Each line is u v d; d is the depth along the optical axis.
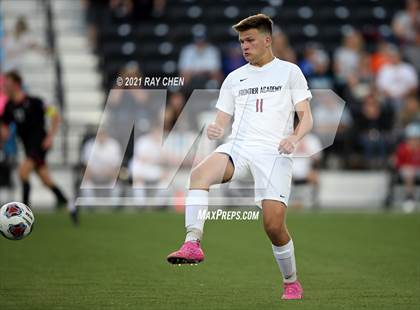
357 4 84.56
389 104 71.25
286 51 70.19
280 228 27.12
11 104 51.84
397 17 81.25
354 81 72.06
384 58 74.31
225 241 44.72
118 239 45.00
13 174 64.50
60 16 80.81
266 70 27.22
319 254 39.84
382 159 68.94
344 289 30.36
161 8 82.62
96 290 30.00
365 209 63.12
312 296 28.86
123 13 82.12
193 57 73.38
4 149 63.47
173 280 32.38
